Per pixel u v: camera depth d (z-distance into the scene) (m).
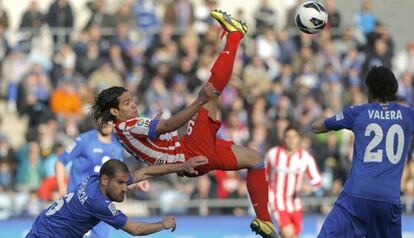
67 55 71.31
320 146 64.62
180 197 61.81
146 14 74.94
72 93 68.00
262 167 35.38
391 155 36.47
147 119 33.78
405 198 62.28
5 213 59.19
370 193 36.34
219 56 33.97
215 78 33.75
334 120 37.28
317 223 59.53
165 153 34.16
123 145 34.50
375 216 36.69
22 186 61.75
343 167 63.84
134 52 71.31
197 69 70.44
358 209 36.56
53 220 36.00
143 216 58.75
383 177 36.41
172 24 75.00
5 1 83.12
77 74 69.56
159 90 67.94
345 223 36.72
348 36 76.75
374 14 89.31
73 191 36.25
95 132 47.22
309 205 61.94
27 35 73.62
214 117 34.38
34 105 67.75
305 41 74.62
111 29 73.06
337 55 75.19
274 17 77.19
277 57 73.69
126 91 35.28
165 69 70.00
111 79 68.81
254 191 35.41
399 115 36.72
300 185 54.47
